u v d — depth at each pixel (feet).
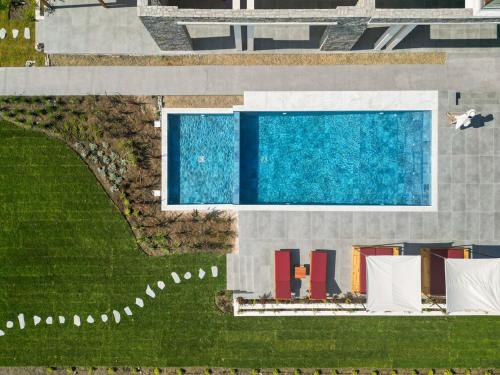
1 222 65.72
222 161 65.16
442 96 64.28
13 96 65.10
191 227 65.26
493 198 64.34
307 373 65.57
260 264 65.05
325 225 64.59
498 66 64.23
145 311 65.77
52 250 65.82
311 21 51.44
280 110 63.57
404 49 64.13
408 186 64.85
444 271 62.64
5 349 66.28
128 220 65.51
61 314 65.92
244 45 64.18
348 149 64.75
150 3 51.06
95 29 64.54
